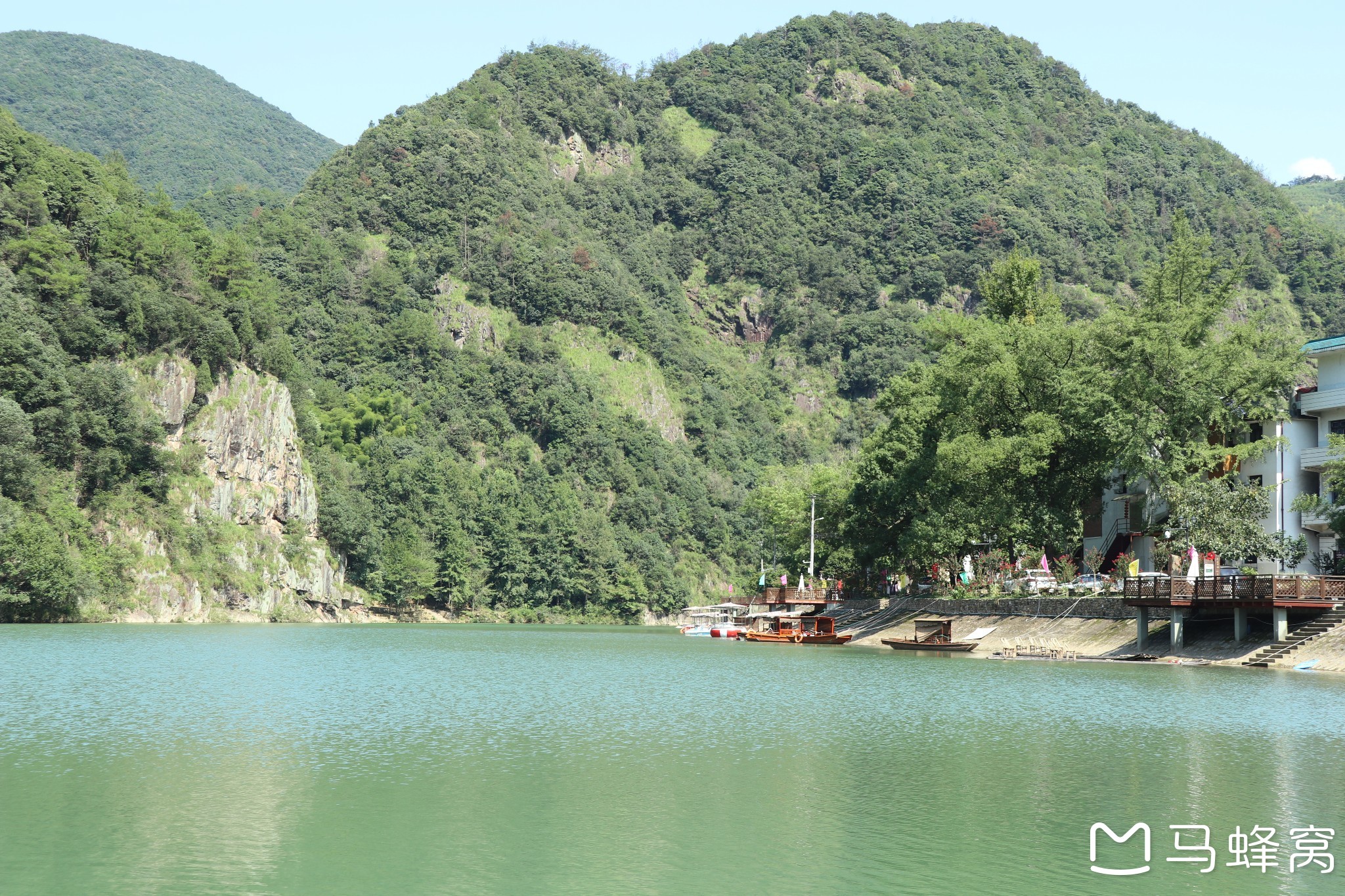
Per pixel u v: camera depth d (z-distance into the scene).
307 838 27.34
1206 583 66.00
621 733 42.53
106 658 77.25
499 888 23.89
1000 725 43.97
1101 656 74.00
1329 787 32.69
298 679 63.34
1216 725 43.22
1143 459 74.06
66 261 160.62
